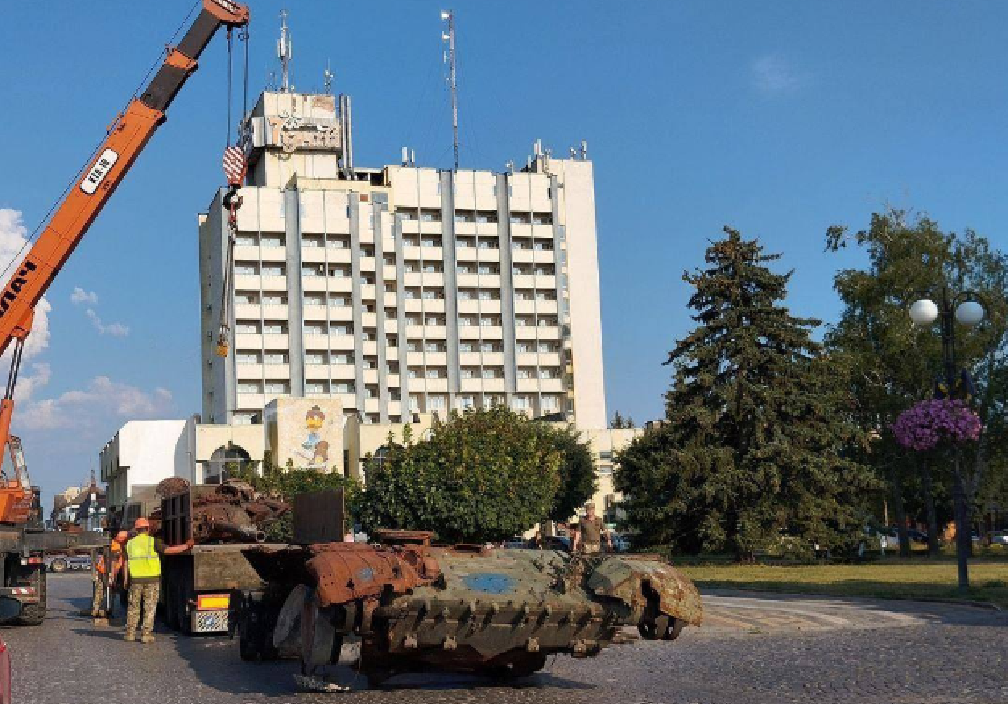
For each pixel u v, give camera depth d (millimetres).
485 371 134250
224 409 121938
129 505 30703
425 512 37500
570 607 12102
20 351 26094
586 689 13000
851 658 15266
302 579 14164
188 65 27906
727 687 12875
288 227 125125
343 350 125750
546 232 137250
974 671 13516
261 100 132875
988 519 100188
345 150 139000
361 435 93250
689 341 49625
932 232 62250
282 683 14102
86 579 54031
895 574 37625
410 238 132250
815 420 49812
